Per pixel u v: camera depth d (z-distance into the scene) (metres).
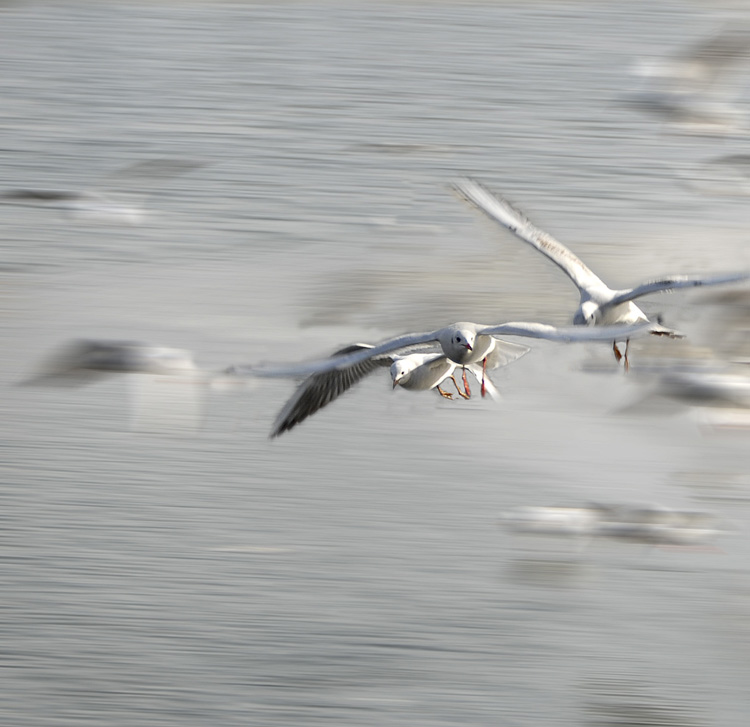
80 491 15.88
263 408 18.12
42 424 17.62
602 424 17.66
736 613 13.64
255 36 38.31
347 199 26.66
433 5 41.22
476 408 18.19
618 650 13.02
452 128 30.89
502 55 36.47
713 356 19.28
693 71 33.53
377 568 14.35
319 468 16.61
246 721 11.98
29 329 20.70
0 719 11.98
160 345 20.11
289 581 14.05
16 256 23.72
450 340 10.12
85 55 36.50
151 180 27.62
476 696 12.34
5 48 36.94
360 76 34.78
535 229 13.66
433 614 13.55
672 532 15.05
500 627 13.40
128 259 23.75
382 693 12.38
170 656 12.81
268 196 26.86
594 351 19.77
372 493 15.95
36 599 13.67
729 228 25.14
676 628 13.47
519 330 9.51
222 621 13.38
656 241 24.50
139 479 16.22
